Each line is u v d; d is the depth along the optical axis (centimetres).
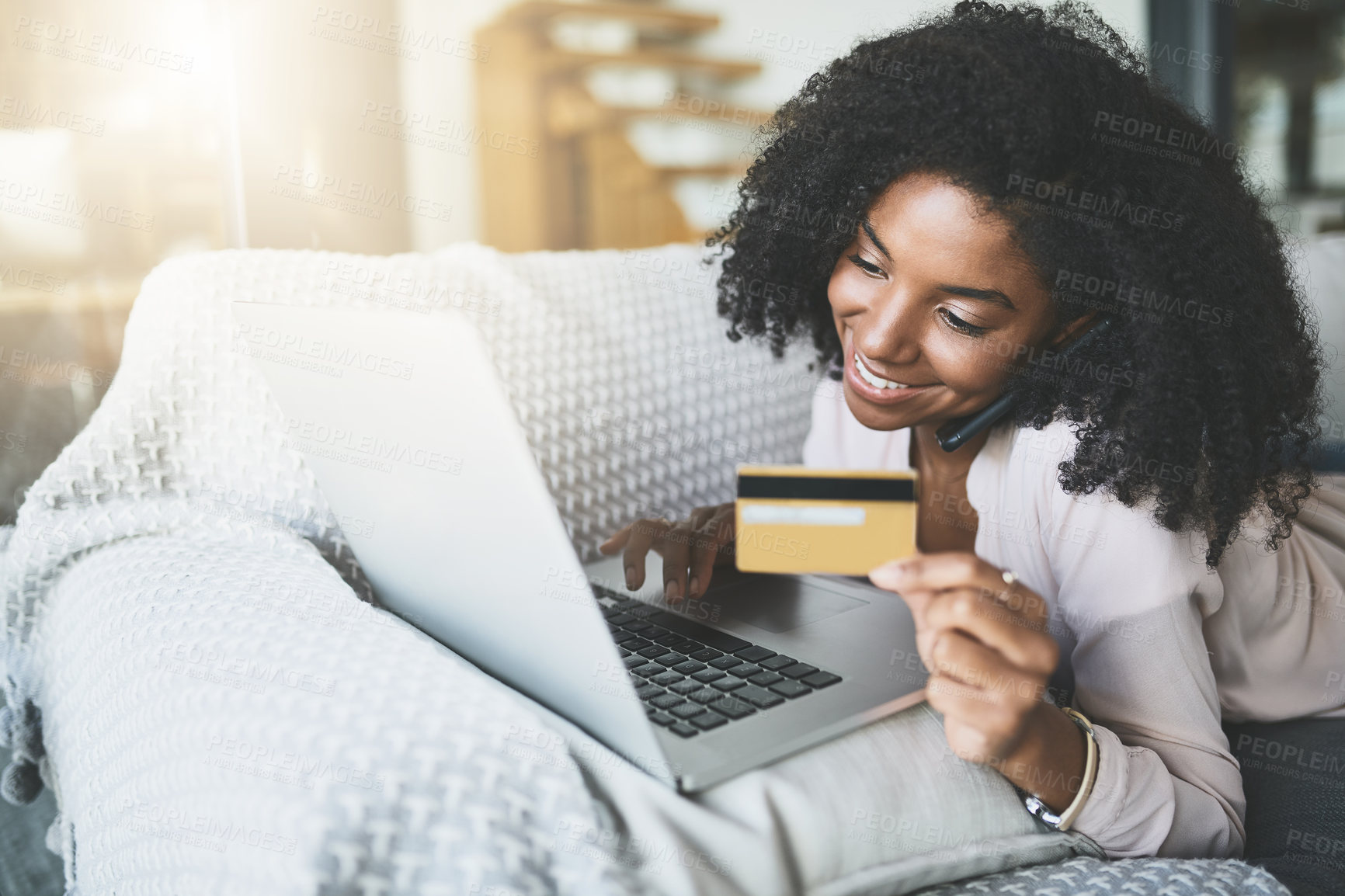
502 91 252
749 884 45
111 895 54
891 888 50
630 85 272
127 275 188
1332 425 111
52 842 85
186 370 81
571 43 259
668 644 64
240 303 70
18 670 79
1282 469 74
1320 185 228
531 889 40
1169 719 62
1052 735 55
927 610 52
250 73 125
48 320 181
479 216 248
